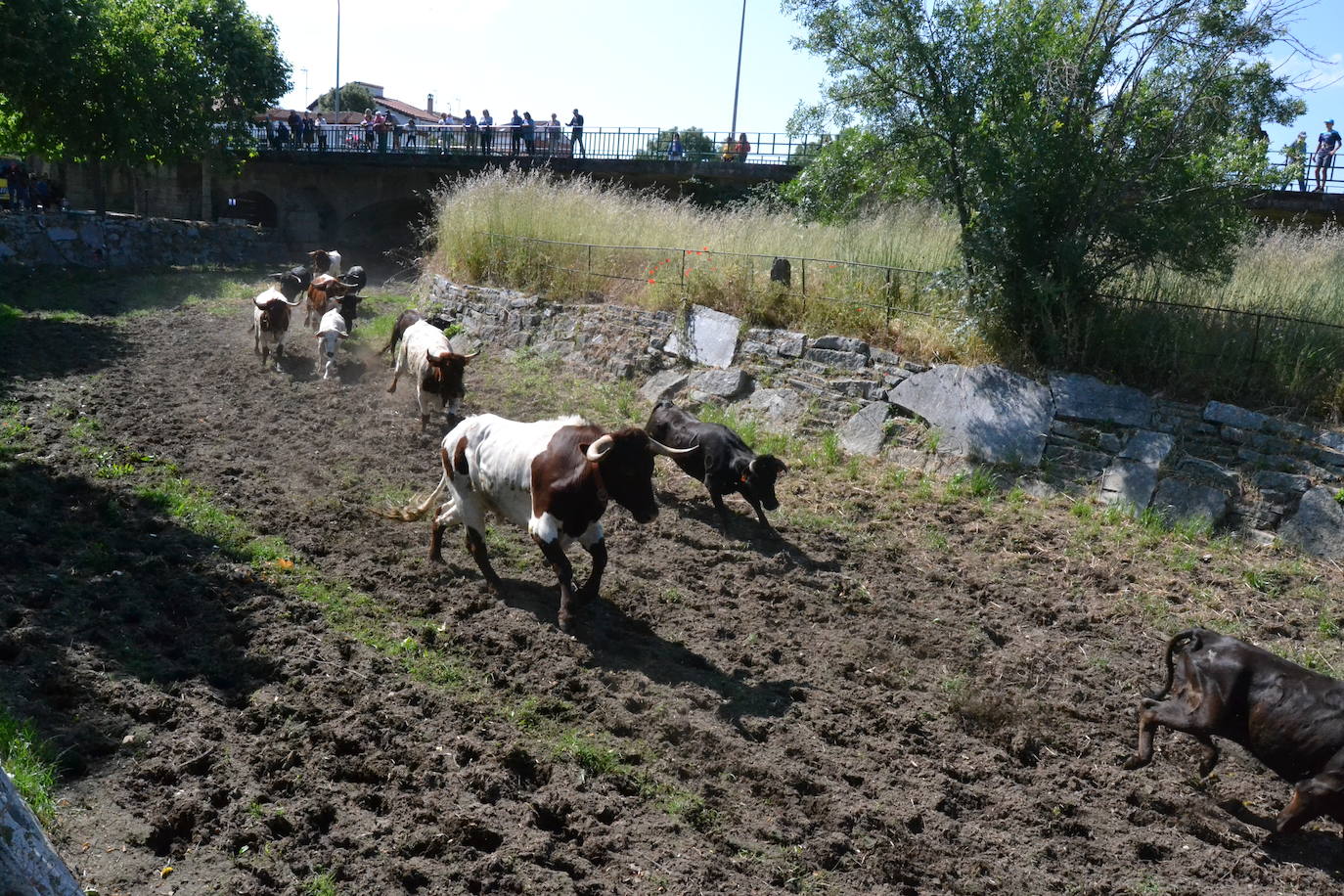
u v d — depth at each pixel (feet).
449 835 15.40
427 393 38.96
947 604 27.12
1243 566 29.40
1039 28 38.45
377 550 27.30
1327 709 17.63
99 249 90.22
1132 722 21.77
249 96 114.73
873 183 43.32
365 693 19.61
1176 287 40.63
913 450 37.19
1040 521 32.63
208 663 20.27
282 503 30.27
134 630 21.18
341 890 14.12
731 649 23.50
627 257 53.11
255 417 40.27
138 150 96.22
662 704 20.29
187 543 26.32
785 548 30.35
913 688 22.44
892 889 15.62
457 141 117.08
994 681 23.07
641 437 21.80
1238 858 17.21
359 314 66.33
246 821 15.24
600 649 22.76
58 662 19.17
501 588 25.31
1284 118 36.70
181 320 62.90
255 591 23.84
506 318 54.44
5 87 81.30
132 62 92.27
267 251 113.70
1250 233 42.06
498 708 19.67
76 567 23.88
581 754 18.20
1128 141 37.52
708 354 44.45
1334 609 27.20
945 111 39.09
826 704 21.24
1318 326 35.78
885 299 42.78
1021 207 37.01
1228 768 20.44
